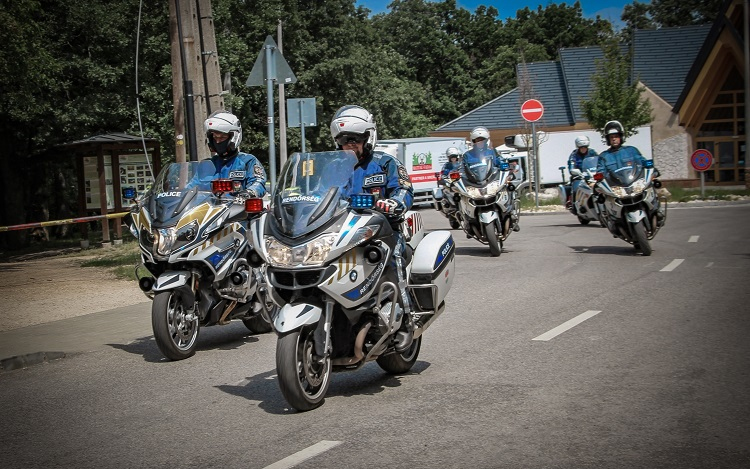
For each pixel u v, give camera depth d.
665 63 42.50
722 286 10.29
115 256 18.45
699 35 43.72
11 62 18.95
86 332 9.52
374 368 7.11
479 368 6.80
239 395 6.45
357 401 6.03
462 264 13.62
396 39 69.94
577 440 4.85
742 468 4.31
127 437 5.46
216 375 7.20
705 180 39.06
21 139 26.06
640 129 36.66
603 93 31.44
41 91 23.22
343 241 5.73
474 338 8.00
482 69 68.62
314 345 5.91
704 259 12.84
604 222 14.02
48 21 24.64
